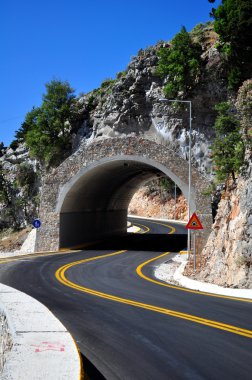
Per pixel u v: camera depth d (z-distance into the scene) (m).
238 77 36.81
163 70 42.72
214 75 38.88
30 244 40.06
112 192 44.00
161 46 46.59
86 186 36.88
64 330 6.95
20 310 8.62
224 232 19.89
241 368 6.80
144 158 32.75
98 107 51.03
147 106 45.22
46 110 50.97
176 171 31.70
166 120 43.12
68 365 5.14
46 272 21.92
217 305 12.58
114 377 6.45
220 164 23.16
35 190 53.41
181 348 7.98
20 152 60.28
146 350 7.91
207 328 9.55
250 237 16.70
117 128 46.94
